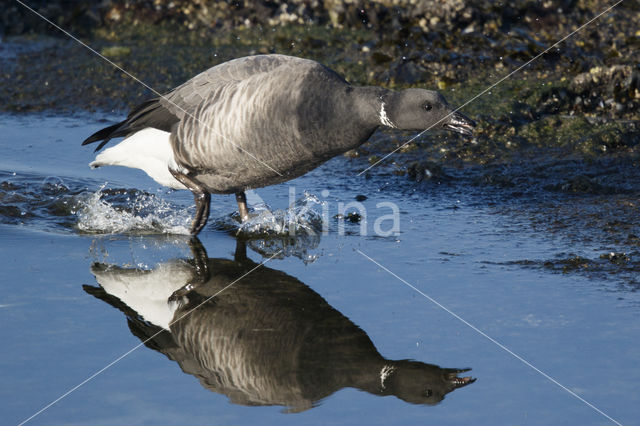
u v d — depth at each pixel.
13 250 11.31
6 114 18.88
